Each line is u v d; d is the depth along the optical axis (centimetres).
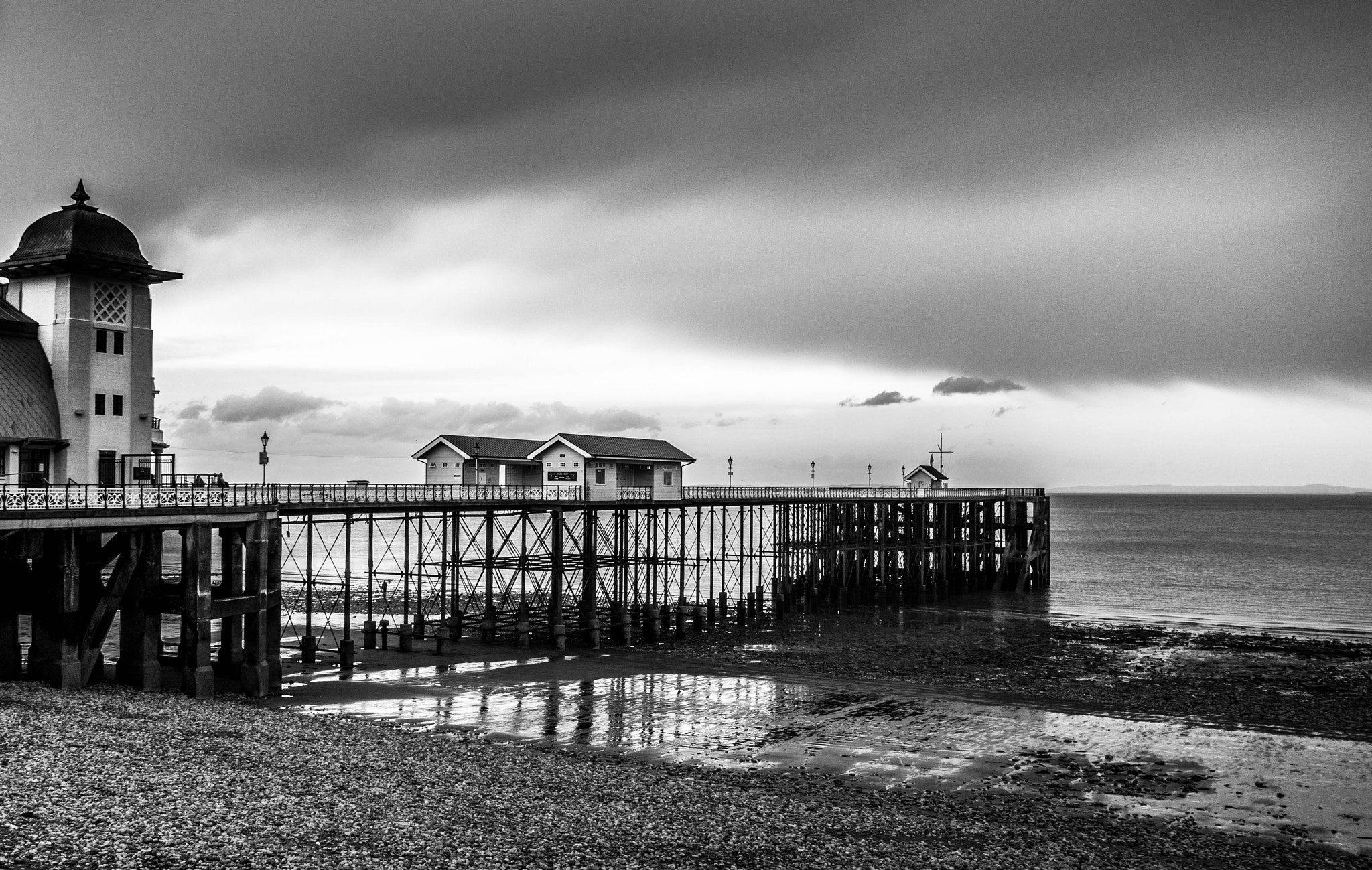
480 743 3516
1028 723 4241
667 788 3055
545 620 6619
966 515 9731
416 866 2294
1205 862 2792
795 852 2602
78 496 3509
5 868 2078
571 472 6725
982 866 2612
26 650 4928
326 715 3916
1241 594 9488
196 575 3769
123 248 4478
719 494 7638
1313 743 4009
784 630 6812
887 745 3847
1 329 4259
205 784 2673
